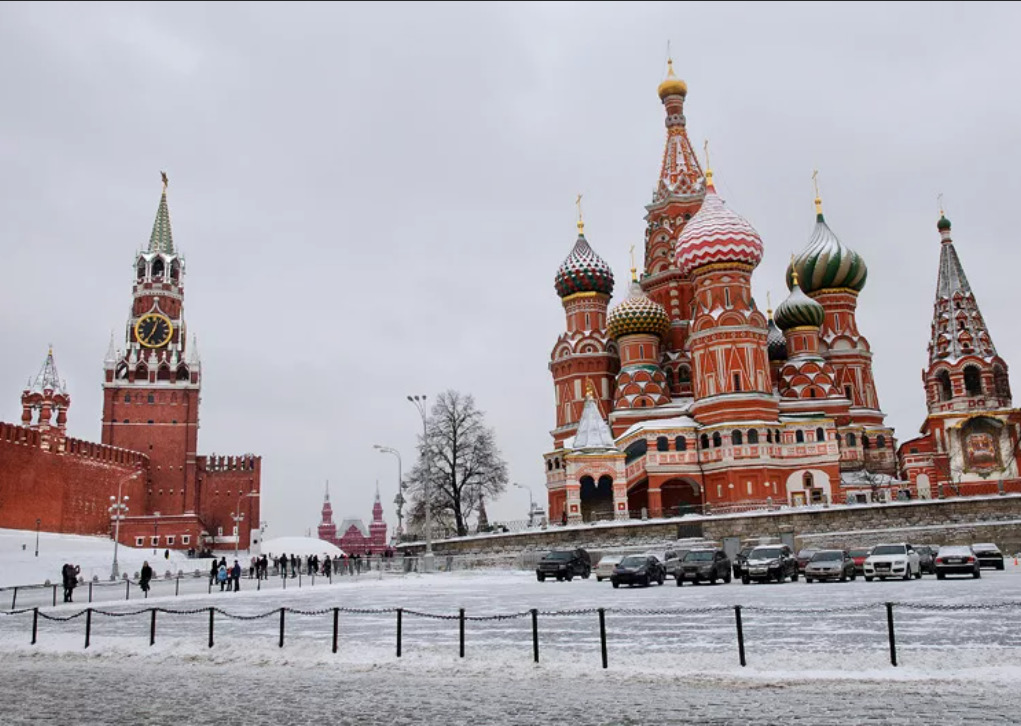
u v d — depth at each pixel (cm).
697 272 8269
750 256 8150
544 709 1395
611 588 4184
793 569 4481
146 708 1513
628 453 8312
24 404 12150
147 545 11119
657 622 2505
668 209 9706
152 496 12388
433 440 9175
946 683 1478
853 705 1342
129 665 2103
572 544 6800
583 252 9794
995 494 6212
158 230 13975
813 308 8688
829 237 9325
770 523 6353
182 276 13950
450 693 1577
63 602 4116
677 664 1733
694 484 7962
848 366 9119
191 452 12694
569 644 2102
